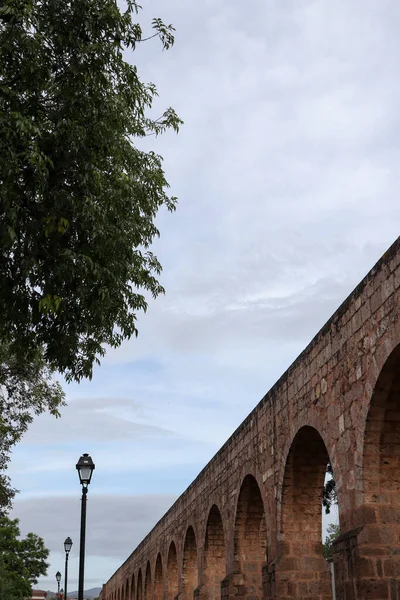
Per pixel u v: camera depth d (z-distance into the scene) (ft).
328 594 50.19
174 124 42.83
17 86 33.19
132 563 159.53
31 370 65.87
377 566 36.01
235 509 65.57
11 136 31.19
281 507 51.72
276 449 53.88
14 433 68.69
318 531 51.49
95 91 35.63
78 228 34.73
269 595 51.80
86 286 35.58
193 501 87.86
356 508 37.93
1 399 67.46
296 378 49.90
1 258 34.22
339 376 41.65
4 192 30.73
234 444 67.82
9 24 31.86
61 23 34.12
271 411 55.88
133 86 37.65
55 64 34.78
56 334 36.99
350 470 39.17
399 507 37.19
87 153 34.91
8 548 184.44
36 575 192.75
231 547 66.54
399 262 33.91
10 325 36.40
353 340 39.63
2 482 75.00
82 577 56.75
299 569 50.44
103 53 34.81
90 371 40.73
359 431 38.19
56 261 34.09
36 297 35.04
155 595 120.37
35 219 33.83
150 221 41.70
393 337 34.30
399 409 36.94
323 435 43.88
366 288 38.04
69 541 115.14
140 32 35.86
